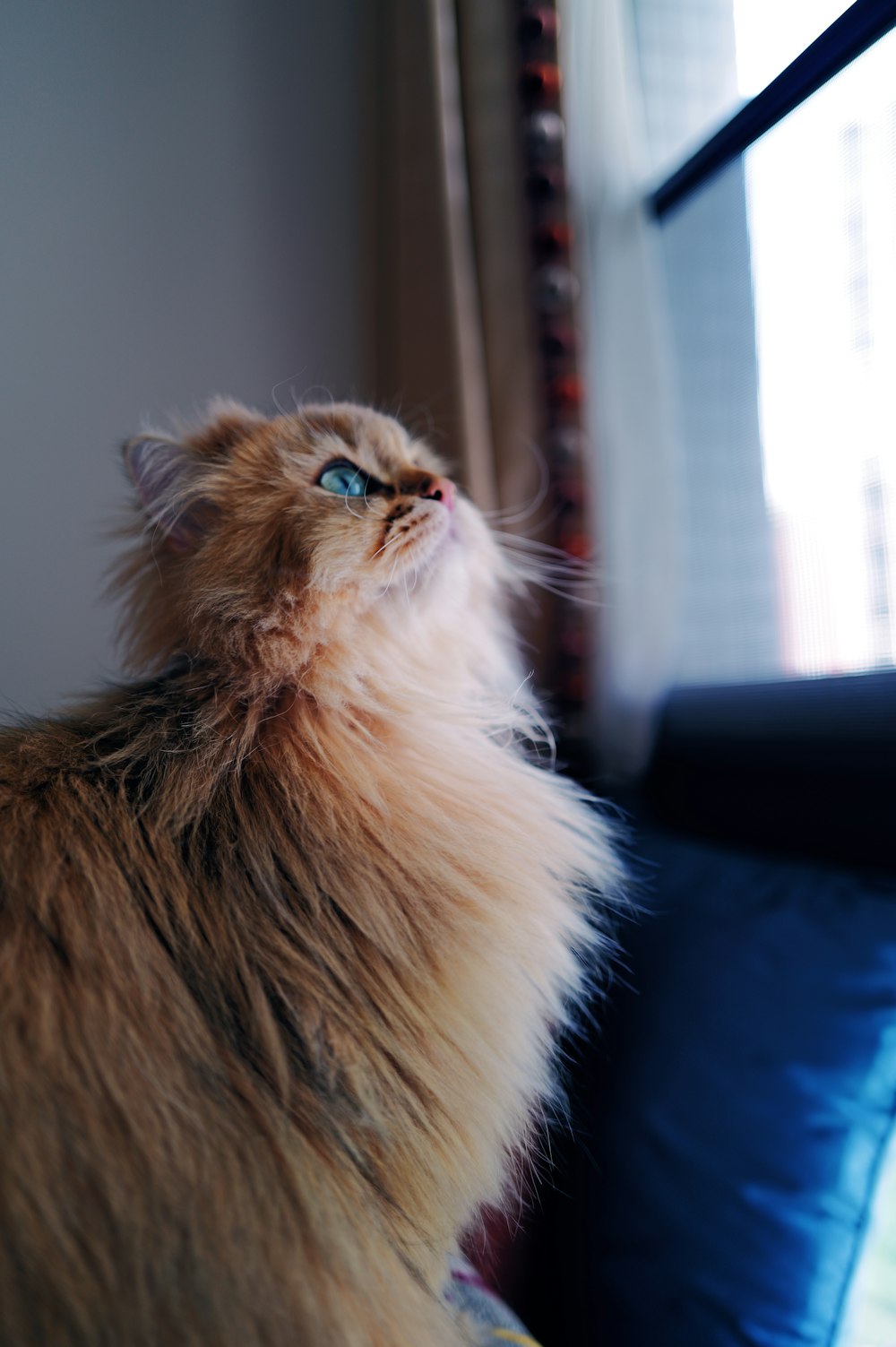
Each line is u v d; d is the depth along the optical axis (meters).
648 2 1.50
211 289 1.45
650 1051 0.85
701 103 1.44
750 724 1.26
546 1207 0.85
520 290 1.43
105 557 1.32
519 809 0.74
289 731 0.66
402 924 0.58
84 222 1.34
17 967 0.45
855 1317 0.70
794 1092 0.77
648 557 1.37
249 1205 0.44
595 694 1.39
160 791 0.58
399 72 1.44
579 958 0.77
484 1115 0.58
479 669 0.94
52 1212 0.40
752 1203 0.74
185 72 1.43
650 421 1.38
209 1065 0.47
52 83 1.32
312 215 1.54
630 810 1.26
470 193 1.43
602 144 1.39
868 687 1.07
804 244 1.20
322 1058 0.50
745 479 1.34
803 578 1.22
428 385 1.41
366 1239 0.48
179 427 1.01
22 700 1.27
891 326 1.06
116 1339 0.40
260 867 0.56
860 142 1.10
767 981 0.84
